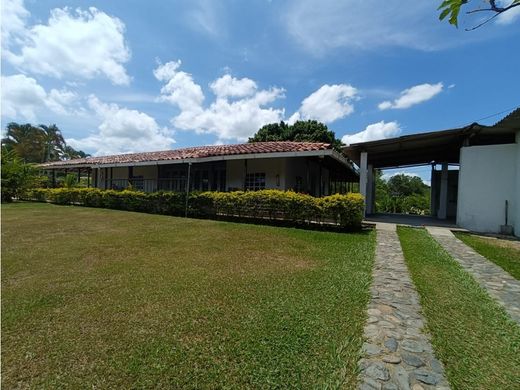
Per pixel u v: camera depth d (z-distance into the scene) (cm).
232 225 884
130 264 473
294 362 212
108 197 1439
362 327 263
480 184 866
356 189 2716
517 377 198
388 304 315
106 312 297
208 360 216
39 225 895
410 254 543
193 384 192
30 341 244
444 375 197
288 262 487
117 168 1728
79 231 789
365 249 580
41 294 346
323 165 1357
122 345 237
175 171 1434
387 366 206
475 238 741
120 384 193
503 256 541
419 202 2305
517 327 266
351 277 407
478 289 363
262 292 351
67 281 392
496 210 834
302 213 864
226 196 1017
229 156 1014
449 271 439
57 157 3978
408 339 243
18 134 3619
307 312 295
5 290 359
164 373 203
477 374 200
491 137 991
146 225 888
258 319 280
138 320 280
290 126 2611
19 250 571
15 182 1808
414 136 952
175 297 336
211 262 485
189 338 247
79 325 271
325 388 185
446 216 1328
